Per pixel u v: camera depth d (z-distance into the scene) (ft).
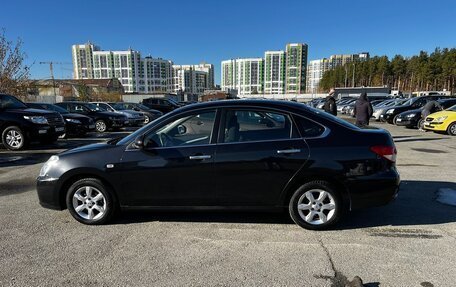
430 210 15.02
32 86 78.48
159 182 12.98
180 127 13.20
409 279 9.53
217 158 12.62
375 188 12.44
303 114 12.87
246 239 12.23
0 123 32.27
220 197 12.87
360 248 11.43
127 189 13.20
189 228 13.26
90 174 13.35
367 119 32.17
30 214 15.05
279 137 12.68
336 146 12.42
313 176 12.50
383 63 305.94
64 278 9.78
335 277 9.68
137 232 12.96
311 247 11.53
